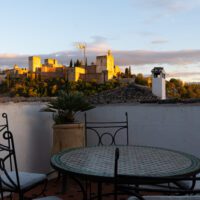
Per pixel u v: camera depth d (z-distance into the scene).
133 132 4.78
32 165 4.30
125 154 2.72
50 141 4.75
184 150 4.33
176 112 4.39
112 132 4.96
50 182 4.38
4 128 3.42
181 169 2.14
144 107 4.67
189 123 4.29
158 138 4.55
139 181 1.58
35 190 3.94
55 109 4.56
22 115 4.12
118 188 1.56
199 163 2.32
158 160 2.47
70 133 4.08
